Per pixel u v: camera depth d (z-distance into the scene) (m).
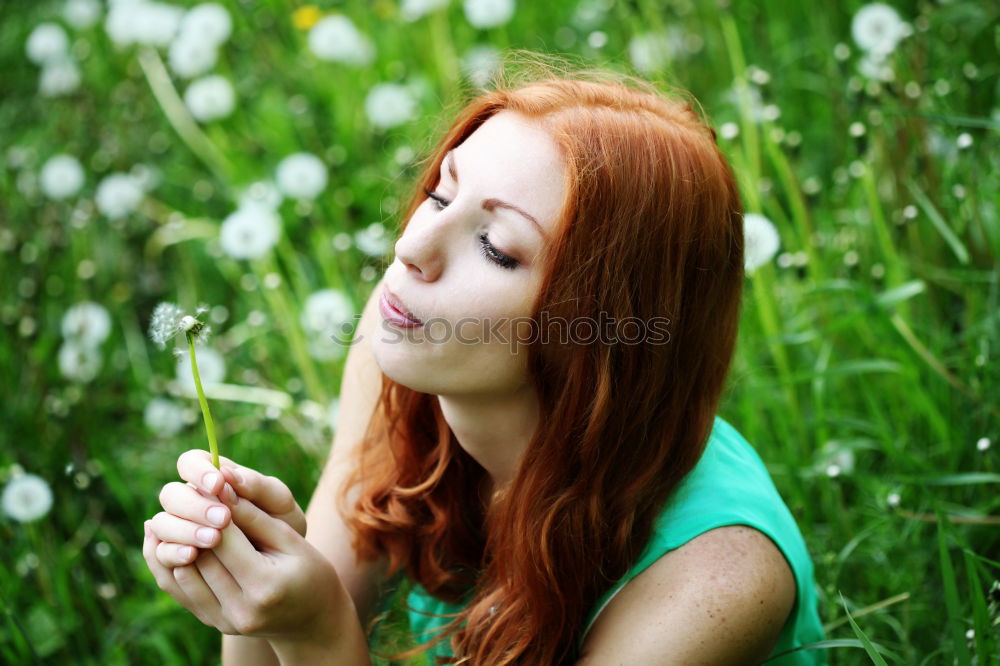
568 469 1.57
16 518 2.64
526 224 1.43
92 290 3.67
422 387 1.54
